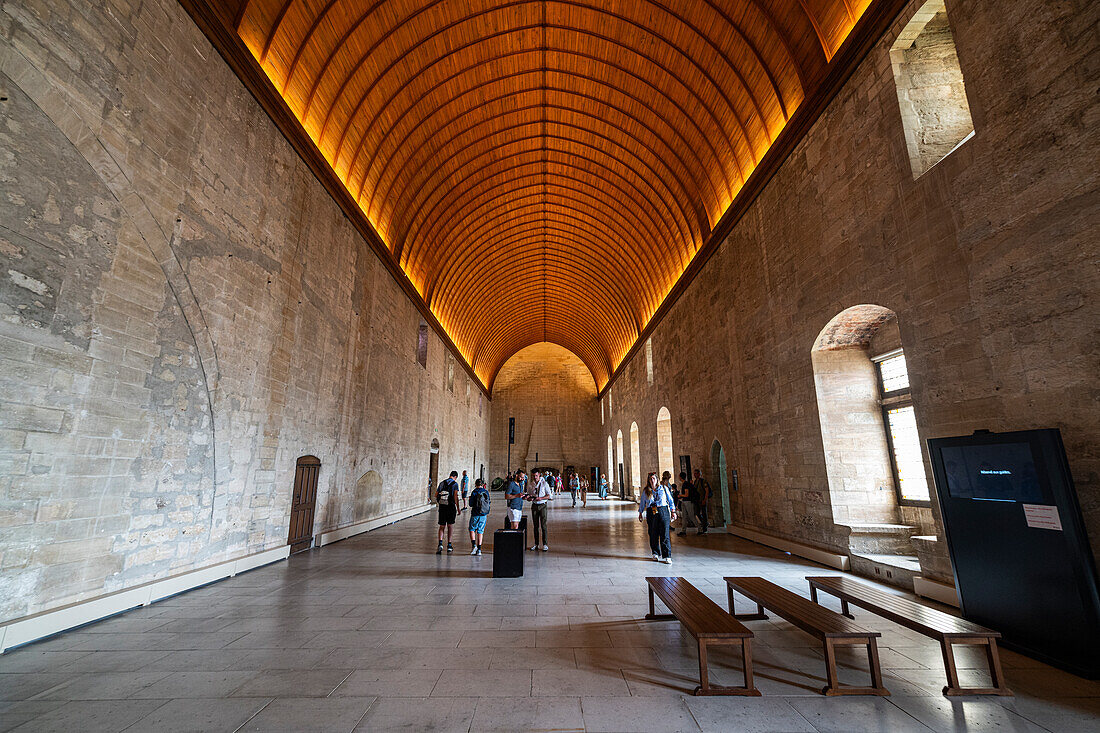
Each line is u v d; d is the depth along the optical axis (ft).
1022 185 14.84
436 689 11.20
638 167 51.90
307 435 31.32
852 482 26.04
